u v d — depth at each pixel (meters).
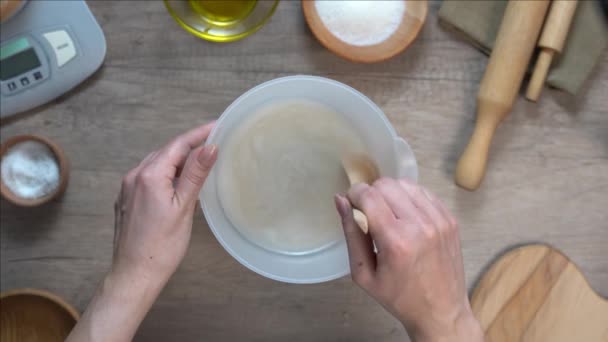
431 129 0.78
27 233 0.79
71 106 0.79
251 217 0.74
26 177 0.78
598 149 0.77
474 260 0.77
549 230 0.77
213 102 0.79
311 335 0.78
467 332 0.58
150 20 0.79
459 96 0.78
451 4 0.76
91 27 0.78
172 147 0.63
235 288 0.78
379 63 0.79
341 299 0.78
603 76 0.77
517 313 0.74
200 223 0.79
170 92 0.79
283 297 0.78
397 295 0.55
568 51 0.74
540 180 0.78
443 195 0.78
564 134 0.77
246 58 0.79
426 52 0.79
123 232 0.62
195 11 0.79
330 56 0.79
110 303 0.61
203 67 0.79
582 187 0.77
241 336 0.78
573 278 0.74
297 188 0.75
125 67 0.79
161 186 0.60
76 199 0.79
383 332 0.78
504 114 0.73
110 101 0.79
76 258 0.79
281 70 0.79
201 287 0.78
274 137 0.74
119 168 0.79
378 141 0.71
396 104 0.79
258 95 0.68
